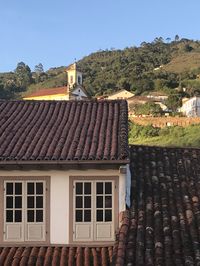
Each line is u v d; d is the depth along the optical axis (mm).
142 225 10977
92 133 12992
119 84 103562
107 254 11641
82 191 12188
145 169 13453
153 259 9797
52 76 147250
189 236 10562
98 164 11742
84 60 157875
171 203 11891
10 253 11773
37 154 11844
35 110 14883
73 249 11953
